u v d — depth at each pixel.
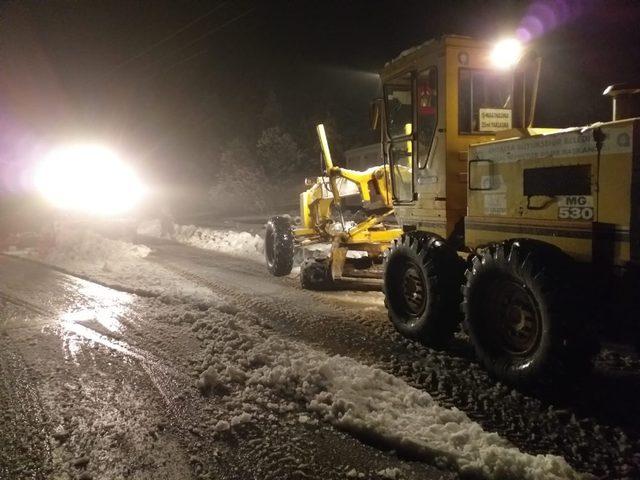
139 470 3.85
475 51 6.41
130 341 6.54
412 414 4.42
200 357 5.87
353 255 11.27
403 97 7.32
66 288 9.63
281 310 7.88
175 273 10.88
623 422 4.37
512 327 5.09
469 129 6.48
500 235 5.57
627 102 4.90
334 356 5.72
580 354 4.57
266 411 4.61
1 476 3.83
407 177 7.37
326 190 10.39
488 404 4.75
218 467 3.85
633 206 4.37
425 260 6.08
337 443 4.11
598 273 4.68
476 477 3.63
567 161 4.82
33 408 4.82
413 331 6.33
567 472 3.58
